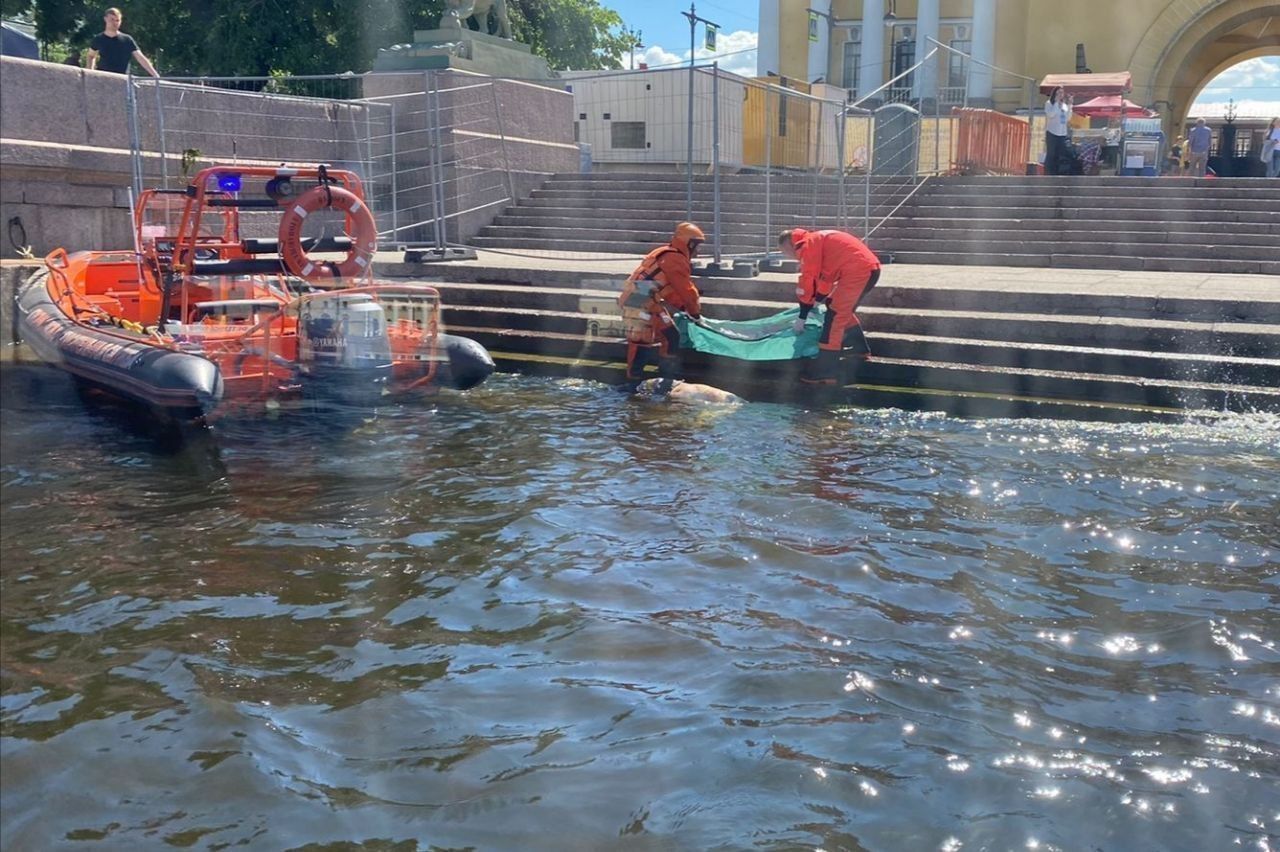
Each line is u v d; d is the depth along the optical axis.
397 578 5.24
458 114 16.67
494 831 3.28
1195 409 8.55
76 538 5.71
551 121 19.06
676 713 3.96
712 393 9.26
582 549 5.64
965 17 31.88
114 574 5.23
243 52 26.27
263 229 14.13
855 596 5.04
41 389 9.03
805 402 9.26
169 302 8.75
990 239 15.41
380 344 8.47
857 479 6.89
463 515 6.17
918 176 17.72
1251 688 4.16
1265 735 3.82
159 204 10.01
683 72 20.31
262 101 14.77
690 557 5.52
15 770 3.58
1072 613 4.87
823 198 17.03
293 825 3.31
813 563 5.45
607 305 11.00
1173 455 7.43
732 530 5.93
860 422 8.47
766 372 9.61
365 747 3.74
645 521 6.07
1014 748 3.73
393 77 16.75
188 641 4.53
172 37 27.62
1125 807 3.38
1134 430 8.15
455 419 8.46
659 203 17.22
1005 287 10.95
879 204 17.02
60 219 12.00
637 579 5.24
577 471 7.06
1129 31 30.52
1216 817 3.33
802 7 33.19
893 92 28.97
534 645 4.53
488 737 3.80
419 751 3.71
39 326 9.21
